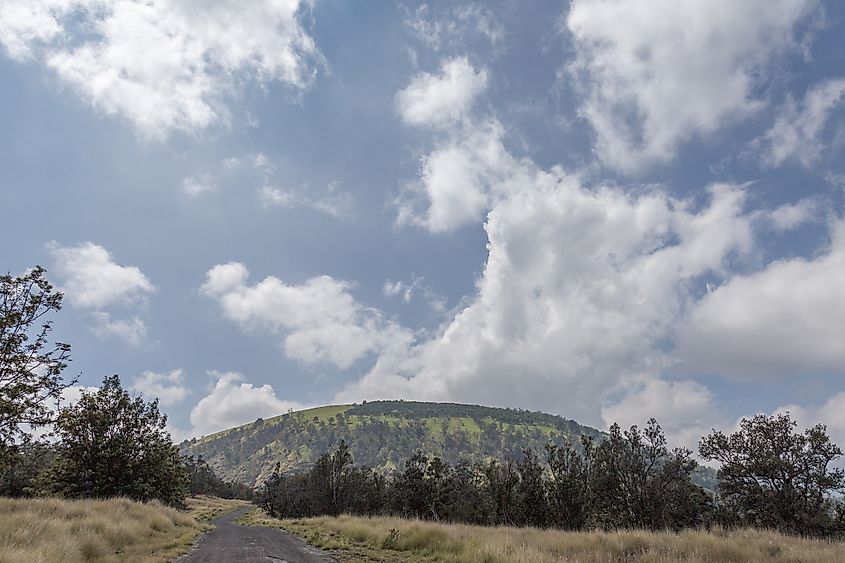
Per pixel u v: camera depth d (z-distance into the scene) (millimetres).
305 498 51125
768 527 24953
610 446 29078
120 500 24812
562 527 30016
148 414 35156
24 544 11484
